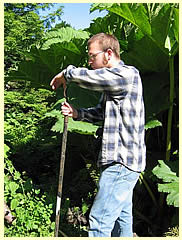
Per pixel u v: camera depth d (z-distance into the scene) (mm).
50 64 4441
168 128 3918
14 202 3314
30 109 8133
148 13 3803
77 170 4980
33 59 4574
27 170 5137
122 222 2904
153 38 3693
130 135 2635
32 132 5793
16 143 5258
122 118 2639
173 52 3756
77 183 4637
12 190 3459
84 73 2586
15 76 4871
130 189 2695
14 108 7574
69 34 4438
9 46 9773
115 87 2578
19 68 4730
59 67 4473
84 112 2973
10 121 5812
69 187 4633
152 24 3549
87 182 4512
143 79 4180
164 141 4398
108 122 2648
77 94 4176
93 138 4559
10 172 3979
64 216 3955
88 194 4363
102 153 2648
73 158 5055
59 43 4090
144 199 4090
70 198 4406
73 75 2621
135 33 3979
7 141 5246
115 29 4207
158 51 3922
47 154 5379
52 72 4641
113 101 2660
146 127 3621
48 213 3439
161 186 3330
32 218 3375
